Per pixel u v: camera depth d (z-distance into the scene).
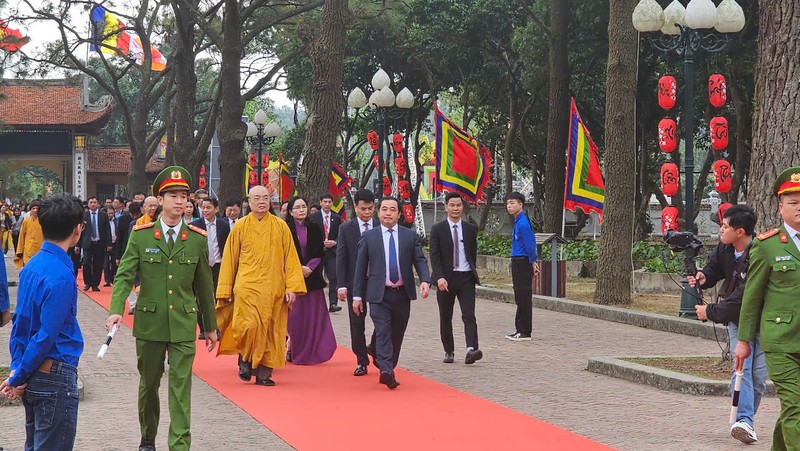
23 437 8.68
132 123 44.75
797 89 13.23
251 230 11.32
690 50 17.41
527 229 15.28
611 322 17.78
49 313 5.72
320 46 24.78
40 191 98.19
